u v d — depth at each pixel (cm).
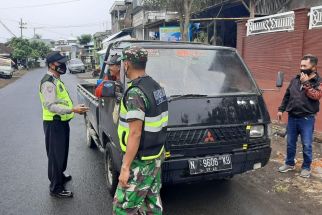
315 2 1346
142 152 312
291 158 579
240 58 530
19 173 608
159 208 338
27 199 500
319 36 828
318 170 586
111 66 500
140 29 3012
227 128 437
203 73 496
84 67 4334
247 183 543
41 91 479
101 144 581
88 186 547
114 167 468
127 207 321
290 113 561
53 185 504
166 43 535
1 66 3616
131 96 305
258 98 475
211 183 542
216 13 1889
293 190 513
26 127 1005
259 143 456
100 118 556
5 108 1408
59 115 485
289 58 927
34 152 740
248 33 1141
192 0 1516
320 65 826
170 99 438
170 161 411
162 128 319
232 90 483
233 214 443
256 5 1655
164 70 488
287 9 1485
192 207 464
